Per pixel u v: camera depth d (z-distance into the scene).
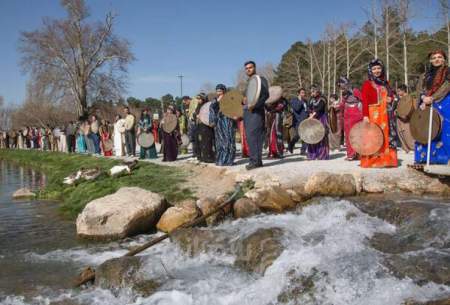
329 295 4.88
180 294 5.57
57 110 60.22
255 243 6.28
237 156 14.59
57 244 8.48
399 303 4.43
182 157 17.12
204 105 13.23
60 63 51.22
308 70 67.31
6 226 10.20
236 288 5.62
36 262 7.46
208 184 10.94
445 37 45.88
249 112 10.79
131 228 8.54
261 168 10.66
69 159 24.44
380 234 6.47
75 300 5.82
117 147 21.33
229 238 6.88
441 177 8.62
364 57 60.22
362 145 9.80
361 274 5.04
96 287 6.23
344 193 8.52
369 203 7.61
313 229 6.94
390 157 9.75
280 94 13.13
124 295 5.84
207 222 8.32
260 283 5.47
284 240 6.26
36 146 42.66
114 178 13.31
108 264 6.33
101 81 52.56
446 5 37.19
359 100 11.43
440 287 4.63
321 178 8.55
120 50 52.12
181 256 6.99
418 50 50.22
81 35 51.16
